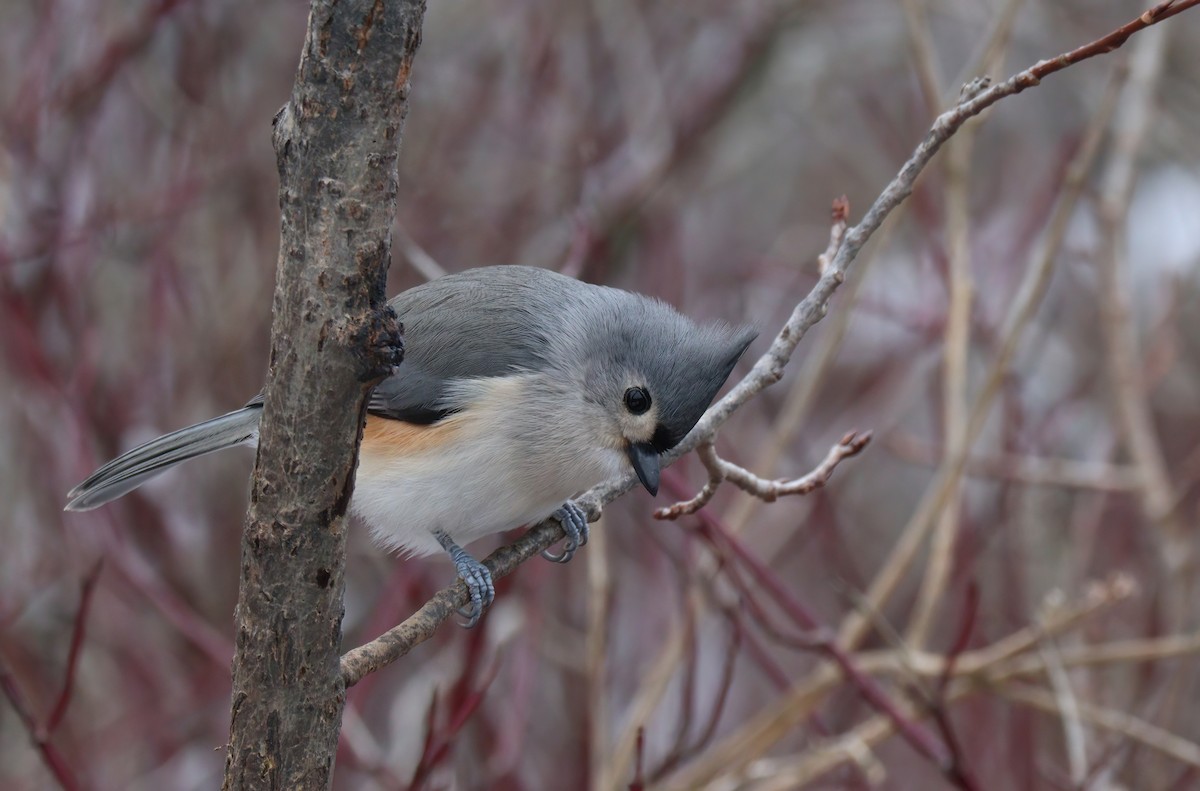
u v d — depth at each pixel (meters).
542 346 6.96
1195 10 13.80
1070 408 11.89
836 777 10.26
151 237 10.91
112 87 10.87
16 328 9.64
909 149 12.73
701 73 13.11
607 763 8.70
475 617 6.57
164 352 10.59
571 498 7.55
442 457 6.80
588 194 10.11
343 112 4.07
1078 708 8.45
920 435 14.23
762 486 6.23
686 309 12.13
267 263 10.95
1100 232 10.75
